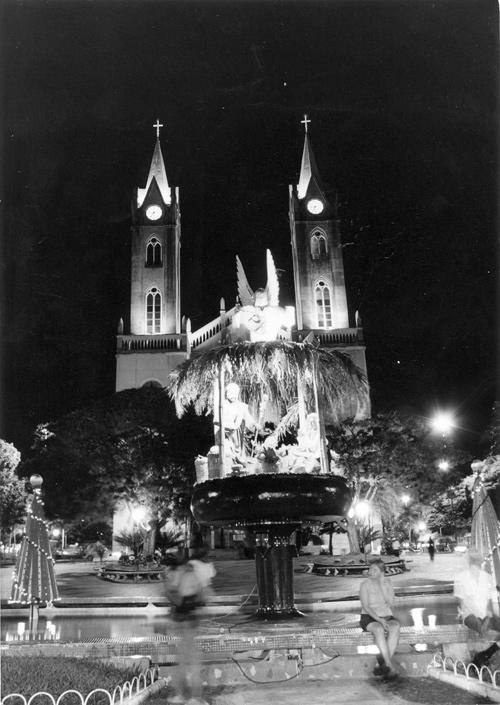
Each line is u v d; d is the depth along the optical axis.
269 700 7.43
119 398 48.06
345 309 77.00
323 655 8.81
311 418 11.89
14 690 6.23
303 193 82.19
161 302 77.75
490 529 11.45
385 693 7.60
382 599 9.07
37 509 13.41
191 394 12.80
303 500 10.66
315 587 26.61
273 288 12.72
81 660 8.10
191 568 8.14
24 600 12.81
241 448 11.82
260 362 11.77
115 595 24.64
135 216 81.12
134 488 43.09
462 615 10.15
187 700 7.38
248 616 11.75
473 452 52.25
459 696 7.30
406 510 48.31
